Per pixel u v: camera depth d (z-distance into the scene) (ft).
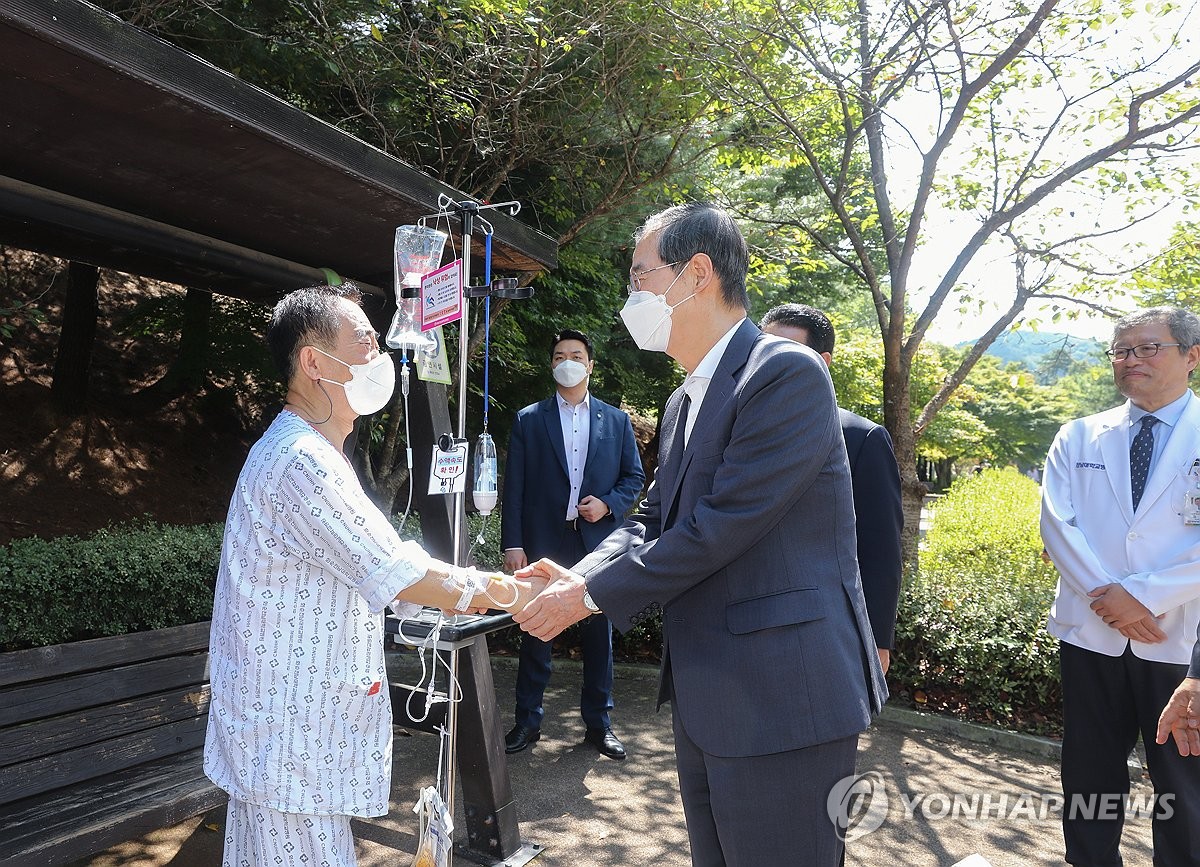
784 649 5.75
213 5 16.22
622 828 10.90
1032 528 30.63
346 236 10.66
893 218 21.17
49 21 5.83
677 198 23.24
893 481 8.98
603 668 13.48
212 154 8.05
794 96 19.57
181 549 11.75
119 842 7.93
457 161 20.94
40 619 10.02
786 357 5.94
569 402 14.05
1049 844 10.82
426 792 7.36
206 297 20.56
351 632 5.94
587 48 19.77
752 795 5.78
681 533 5.86
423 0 17.33
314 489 5.64
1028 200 17.79
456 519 9.89
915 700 15.89
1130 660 9.02
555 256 11.68
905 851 10.50
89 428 23.17
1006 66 17.83
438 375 9.04
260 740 5.67
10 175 8.63
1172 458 9.12
